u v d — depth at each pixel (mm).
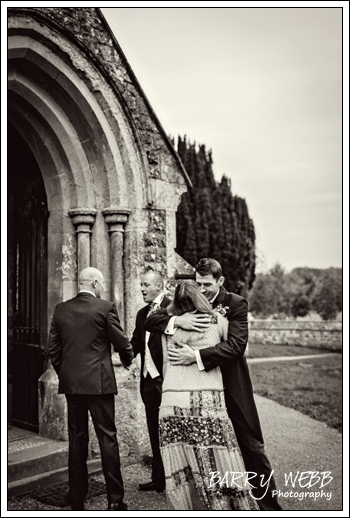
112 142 4965
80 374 3432
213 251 16281
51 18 4438
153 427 3842
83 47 4707
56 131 4828
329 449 5219
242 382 3266
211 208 16453
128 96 5141
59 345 3605
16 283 5543
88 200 4992
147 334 3891
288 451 5113
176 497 2898
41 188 5172
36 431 4980
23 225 5461
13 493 3766
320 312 33781
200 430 2891
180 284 3240
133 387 4805
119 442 4715
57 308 3652
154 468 3869
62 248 4965
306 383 10477
